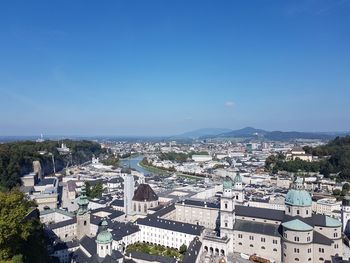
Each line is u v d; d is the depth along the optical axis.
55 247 196.88
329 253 191.50
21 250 140.38
